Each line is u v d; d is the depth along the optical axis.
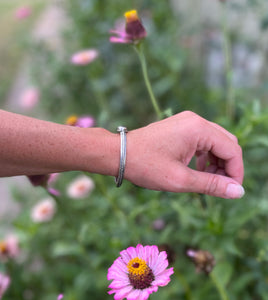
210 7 1.02
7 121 0.30
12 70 1.75
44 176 0.47
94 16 1.12
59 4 1.27
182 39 1.12
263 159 0.72
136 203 0.70
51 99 1.21
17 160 0.31
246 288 0.61
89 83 1.09
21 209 0.94
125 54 1.07
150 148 0.33
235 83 1.02
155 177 0.33
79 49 1.15
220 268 0.54
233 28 0.98
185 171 0.33
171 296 0.59
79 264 0.75
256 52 0.95
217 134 0.33
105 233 0.62
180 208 0.52
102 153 0.32
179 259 0.61
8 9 2.53
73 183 0.80
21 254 0.78
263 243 0.56
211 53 1.10
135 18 0.45
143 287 0.29
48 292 0.70
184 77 1.05
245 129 0.51
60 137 0.31
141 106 1.09
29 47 1.23
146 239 0.60
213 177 0.33
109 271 0.30
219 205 0.53
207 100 0.94
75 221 0.74
